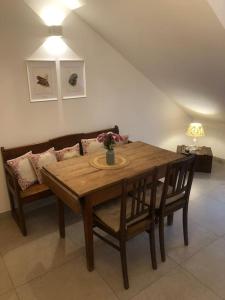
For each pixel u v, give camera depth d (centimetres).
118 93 369
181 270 219
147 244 252
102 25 300
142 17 246
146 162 245
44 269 223
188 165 218
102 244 252
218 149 458
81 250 246
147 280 209
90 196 195
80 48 316
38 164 282
